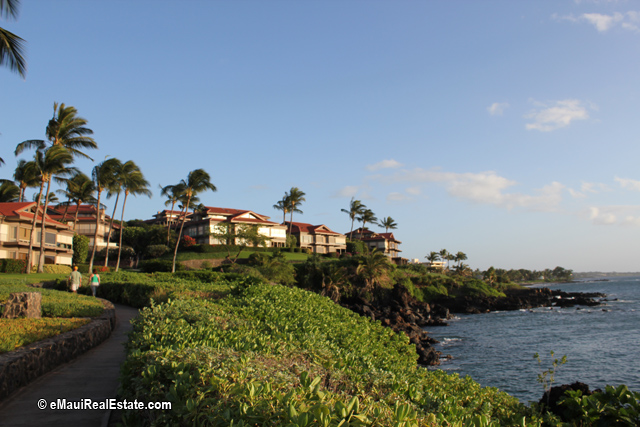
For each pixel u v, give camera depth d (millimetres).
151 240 78875
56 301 17828
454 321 56344
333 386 6102
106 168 53500
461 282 78125
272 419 3473
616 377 24172
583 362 28047
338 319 14906
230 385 4148
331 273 62281
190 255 73062
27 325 11062
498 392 10508
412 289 71000
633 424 6059
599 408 6543
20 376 7867
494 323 52312
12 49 18484
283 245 90250
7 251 48812
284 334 9117
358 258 67188
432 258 167125
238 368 4793
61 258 58719
